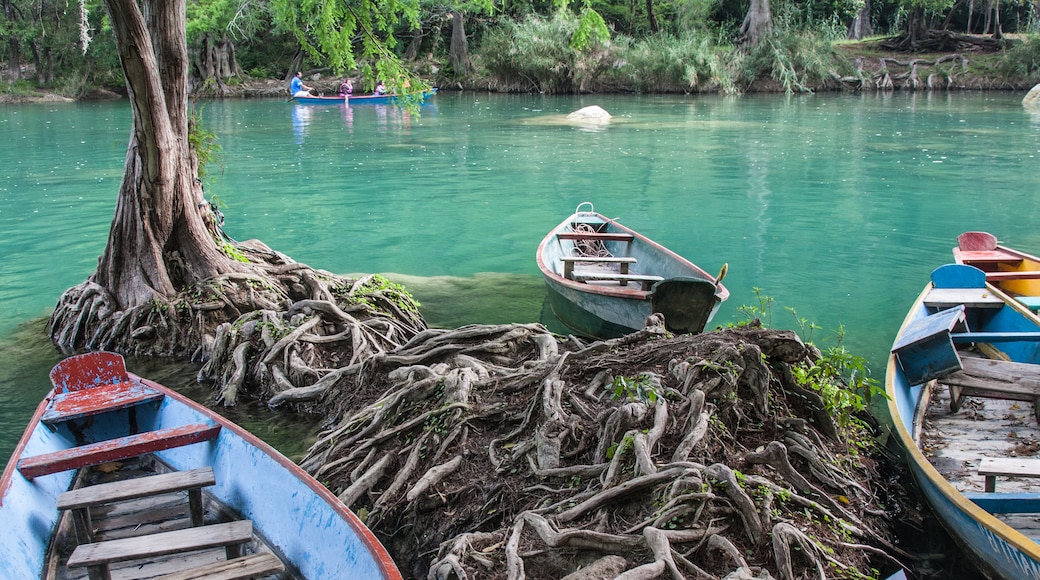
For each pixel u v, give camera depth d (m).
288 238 14.11
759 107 36.28
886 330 9.72
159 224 9.37
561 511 4.88
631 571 4.02
